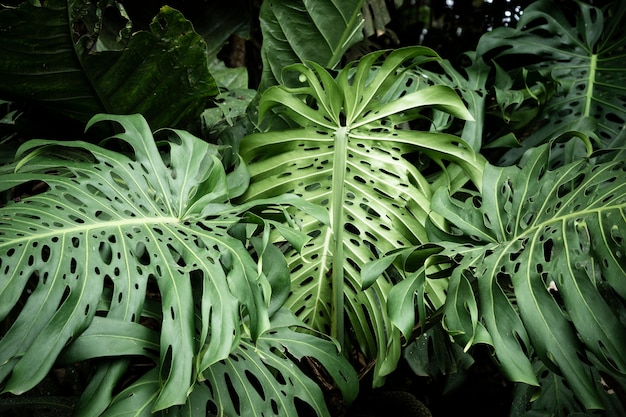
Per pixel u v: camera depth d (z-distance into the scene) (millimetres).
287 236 988
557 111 1765
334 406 1321
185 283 910
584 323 889
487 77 1799
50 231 882
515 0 2381
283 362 1059
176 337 857
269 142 1398
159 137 1618
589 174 1083
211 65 2072
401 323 977
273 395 1000
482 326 957
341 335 1279
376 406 1549
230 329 877
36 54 1258
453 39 2588
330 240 1377
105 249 942
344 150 1386
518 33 1856
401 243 1341
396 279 1480
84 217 958
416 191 1361
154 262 931
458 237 1160
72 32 1241
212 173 1157
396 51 1331
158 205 1108
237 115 1669
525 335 946
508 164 1748
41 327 791
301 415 1455
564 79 1795
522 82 1739
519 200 1129
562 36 1859
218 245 988
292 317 1089
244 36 2143
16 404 1110
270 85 1689
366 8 2008
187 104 1519
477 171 1349
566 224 996
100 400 855
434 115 1536
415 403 1537
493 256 1044
